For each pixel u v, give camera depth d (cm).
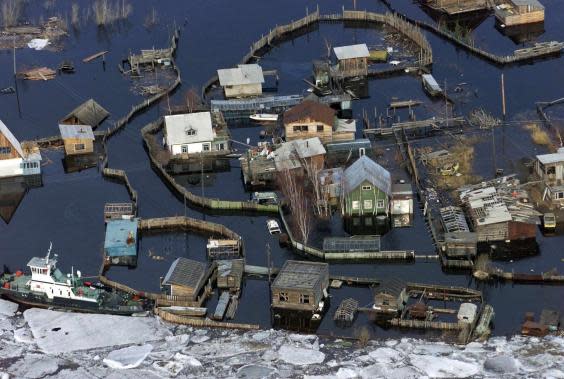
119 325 13738
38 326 13812
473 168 16762
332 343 13188
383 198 15562
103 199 16650
